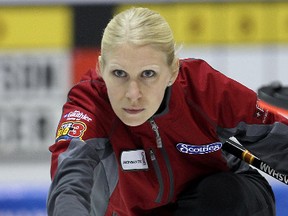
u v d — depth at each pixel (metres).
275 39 14.26
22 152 14.22
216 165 7.08
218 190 6.84
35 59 14.31
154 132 6.47
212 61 14.27
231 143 7.37
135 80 5.67
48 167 14.16
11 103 14.27
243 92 6.73
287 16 14.20
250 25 14.23
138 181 6.65
